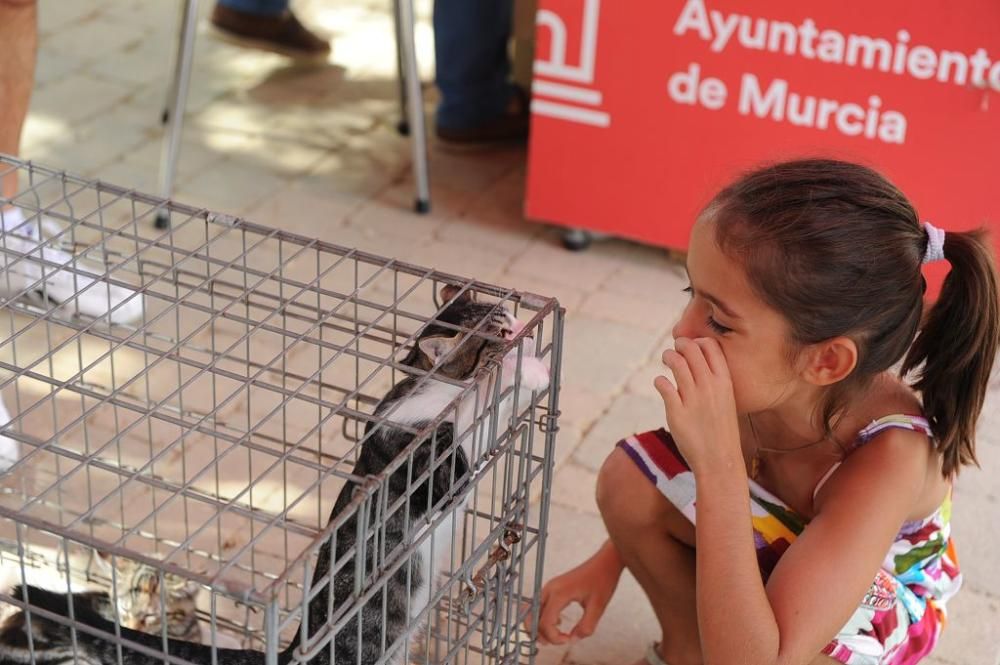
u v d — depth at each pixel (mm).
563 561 2395
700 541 1686
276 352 2920
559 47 3227
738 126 3146
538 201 3434
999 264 2273
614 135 3279
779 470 1930
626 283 3346
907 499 1752
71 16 4668
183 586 2146
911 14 2859
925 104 2938
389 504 1804
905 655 1911
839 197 1630
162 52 4484
